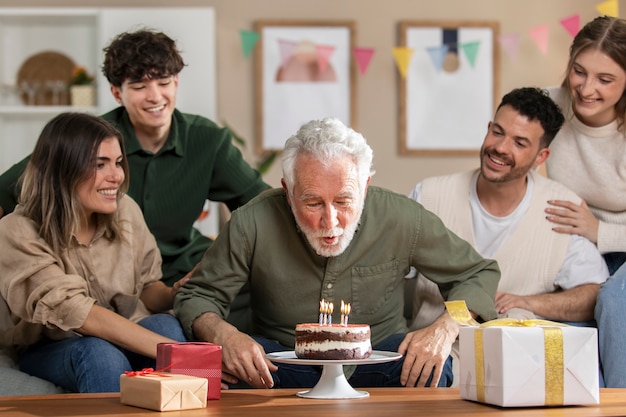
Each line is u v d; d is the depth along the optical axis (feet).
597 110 9.49
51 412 5.63
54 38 18.45
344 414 5.44
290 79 18.63
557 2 18.86
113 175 7.98
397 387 7.36
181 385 5.69
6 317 8.25
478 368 5.92
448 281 8.12
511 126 9.10
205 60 17.67
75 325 7.51
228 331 7.29
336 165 6.88
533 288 9.57
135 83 9.48
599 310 8.87
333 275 7.81
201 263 8.14
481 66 18.72
